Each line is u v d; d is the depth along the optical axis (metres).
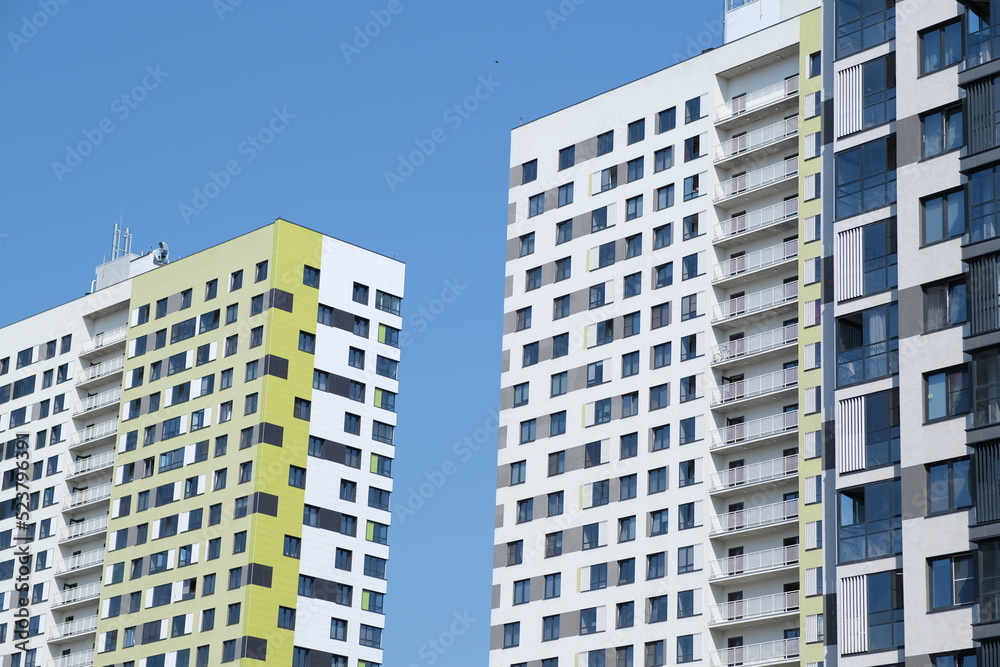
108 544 140.25
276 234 139.12
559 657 108.00
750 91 111.69
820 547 92.81
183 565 134.12
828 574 73.94
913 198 72.56
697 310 108.81
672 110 114.50
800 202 101.56
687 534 104.44
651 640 103.88
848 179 76.69
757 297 106.81
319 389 137.88
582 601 108.19
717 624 100.81
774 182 106.88
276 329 136.25
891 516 70.50
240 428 134.88
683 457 106.44
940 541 67.44
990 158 70.00
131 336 146.88
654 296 111.50
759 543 102.06
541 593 110.56
